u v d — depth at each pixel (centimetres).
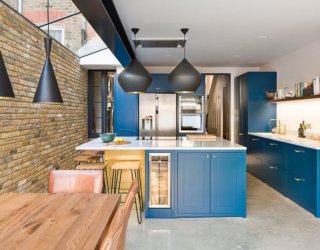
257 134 562
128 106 661
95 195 205
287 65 561
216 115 838
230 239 298
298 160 403
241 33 417
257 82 607
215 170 359
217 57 588
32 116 392
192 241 293
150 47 478
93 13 271
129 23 374
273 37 439
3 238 132
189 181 359
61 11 428
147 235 308
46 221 154
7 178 320
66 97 543
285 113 570
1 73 170
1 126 308
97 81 716
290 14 341
